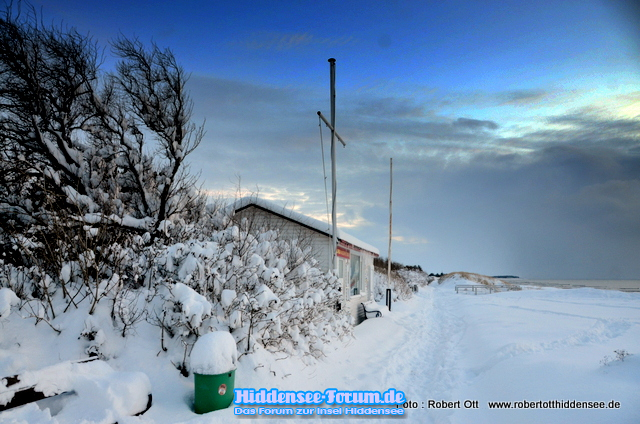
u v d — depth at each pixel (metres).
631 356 5.91
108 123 12.17
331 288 10.62
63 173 11.34
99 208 10.26
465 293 39.97
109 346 5.92
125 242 8.38
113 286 6.63
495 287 45.22
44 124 11.15
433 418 5.86
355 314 16.33
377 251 20.55
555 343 8.71
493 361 8.11
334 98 12.38
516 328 11.84
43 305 6.05
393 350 10.87
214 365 5.30
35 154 11.30
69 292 6.55
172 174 11.80
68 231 7.05
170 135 12.10
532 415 4.80
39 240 7.05
